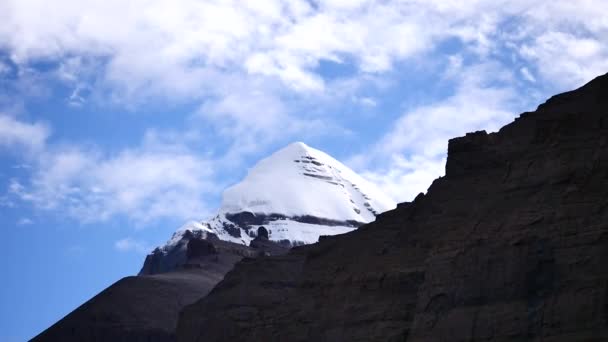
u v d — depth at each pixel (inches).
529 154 6082.7
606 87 6102.4
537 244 5679.1
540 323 5526.6
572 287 5487.2
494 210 6038.4
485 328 5713.6
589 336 5354.3
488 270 5807.1
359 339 6535.4
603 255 5467.5
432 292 6018.7
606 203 5585.6
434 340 5905.5
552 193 5807.1
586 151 5826.8
